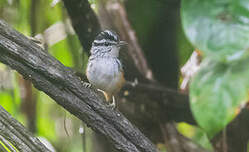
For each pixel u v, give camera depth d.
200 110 5.39
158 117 11.11
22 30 11.61
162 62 12.35
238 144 10.27
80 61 11.12
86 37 10.03
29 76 6.98
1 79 11.17
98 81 9.56
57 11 11.51
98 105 7.21
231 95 5.27
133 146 7.36
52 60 7.03
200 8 5.40
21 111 11.57
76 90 7.08
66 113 10.23
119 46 9.92
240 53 5.12
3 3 11.17
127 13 12.02
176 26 11.86
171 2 11.27
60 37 11.43
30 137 6.26
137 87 10.59
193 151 11.24
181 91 12.02
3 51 6.87
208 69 5.55
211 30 5.30
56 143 11.75
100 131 7.29
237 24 5.28
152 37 12.21
